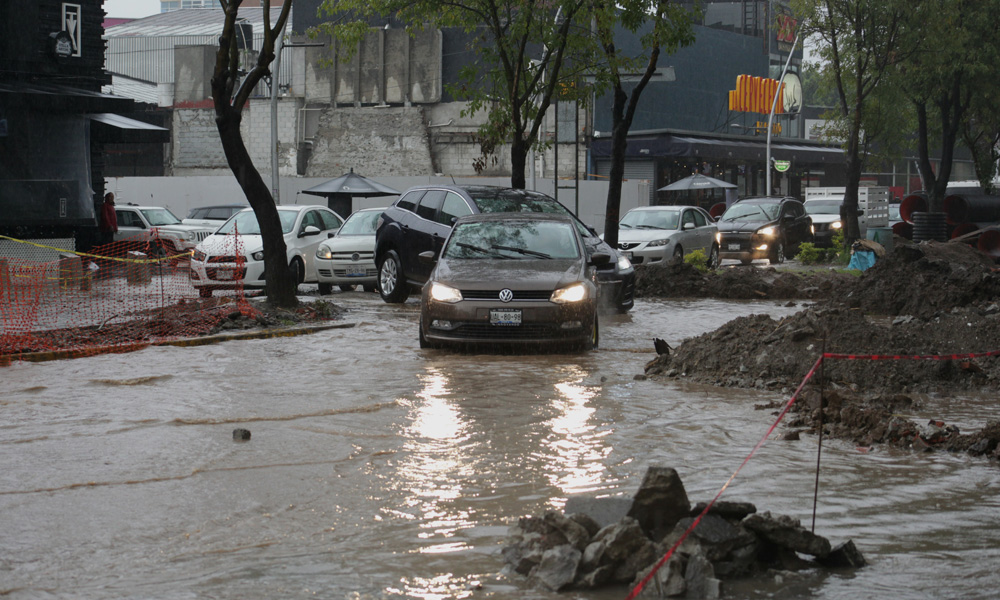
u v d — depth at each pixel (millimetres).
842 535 8703
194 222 54625
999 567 7867
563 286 19688
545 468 11016
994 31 53625
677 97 100562
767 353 17188
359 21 36344
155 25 108625
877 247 40250
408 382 16641
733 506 8078
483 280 19734
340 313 26906
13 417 13805
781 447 12109
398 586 7438
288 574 7727
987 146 63500
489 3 35250
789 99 115250
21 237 38750
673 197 87188
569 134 80500
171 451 11797
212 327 23375
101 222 42312
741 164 96750
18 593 7363
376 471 10891
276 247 26656
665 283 34906
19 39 39844
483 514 9305
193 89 85000
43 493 10039
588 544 7664
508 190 29391
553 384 16453
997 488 10312
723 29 115188
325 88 82188
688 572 7266
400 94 81250
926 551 8273
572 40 35219
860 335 17453
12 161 37594
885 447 12234
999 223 55844
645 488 8008
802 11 50344
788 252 52219
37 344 20594
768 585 7453
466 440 12398
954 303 27766
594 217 75250
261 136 82875
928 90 55188
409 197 30766
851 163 50969
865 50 50281
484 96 37438
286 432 12844
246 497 9891
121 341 21422
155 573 7781
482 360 19125
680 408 14508
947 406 15039
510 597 7184
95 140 41531
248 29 84938
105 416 13875
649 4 34188
